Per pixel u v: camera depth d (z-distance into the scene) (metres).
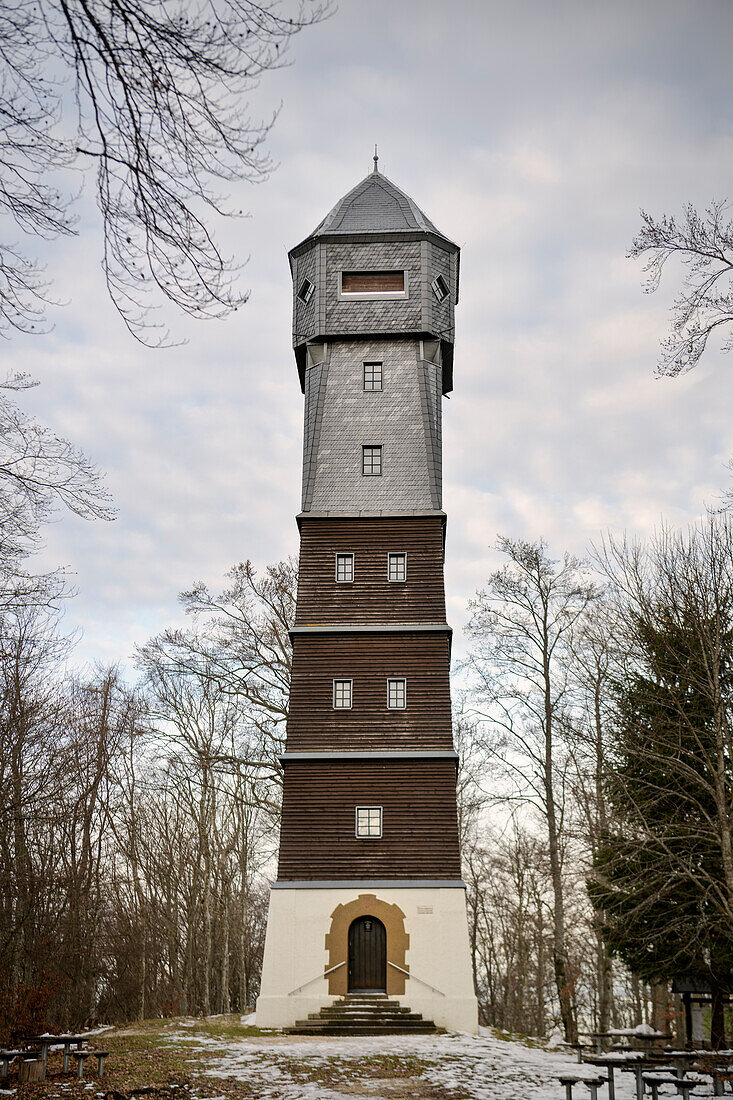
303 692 33.75
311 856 31.66
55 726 34.16
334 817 32.06
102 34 7.43
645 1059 19.75
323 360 38.00
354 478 36.38
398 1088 20.30
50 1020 32.38
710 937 25.80
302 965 30.44
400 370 37.72
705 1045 27.47
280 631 43.06
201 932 51.88
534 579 38.47
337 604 34.78
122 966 49.34
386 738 33.03
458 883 31.11
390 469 36.47
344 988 30.23
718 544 26.56
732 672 25.52
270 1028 29.23
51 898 34.72
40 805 33.59
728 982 26.58
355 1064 22.69
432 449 36.62
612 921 27.92
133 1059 21.91
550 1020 56.47
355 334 37.75
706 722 25.83
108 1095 17.67
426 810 32.03
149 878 48.88
